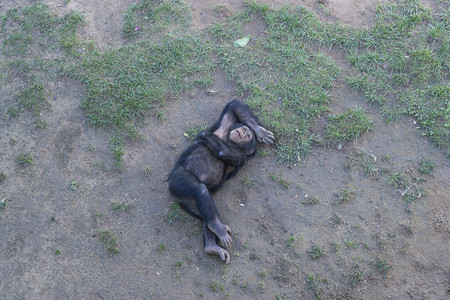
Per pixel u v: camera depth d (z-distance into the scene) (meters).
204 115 7.72
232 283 6.19
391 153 7.28
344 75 8.10
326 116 7.64
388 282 6.19
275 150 7.35
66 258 6.36
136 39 8.59
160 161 7.23
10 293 6.09
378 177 7.05
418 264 6.32
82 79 7.99
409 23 8.62
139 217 6.71
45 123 7.53
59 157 7.22
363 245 6.46
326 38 8.51
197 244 6.50
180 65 8.21
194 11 8.98
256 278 6.22
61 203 6.81
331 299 6.08
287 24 8.68
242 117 7.36
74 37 8.48
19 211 6.73
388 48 8.38
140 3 8.98
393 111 7.66
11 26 8.63
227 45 8.47
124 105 7.72
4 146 7.32
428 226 6.61
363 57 8.22
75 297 6.08
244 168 7.21
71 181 7.00
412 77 8.05
